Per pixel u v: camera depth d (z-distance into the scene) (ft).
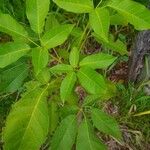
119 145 2.01
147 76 1.95
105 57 1.23
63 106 1.41
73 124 1.34
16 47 1.22
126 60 2.12
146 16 1.15
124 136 2.02
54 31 1.19
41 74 1.37
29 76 1.81
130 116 2.03
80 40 1.44
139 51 1.84
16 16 2.10
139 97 2.02
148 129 2.01
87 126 1.34
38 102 1.33
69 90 1.22
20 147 1.29
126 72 2.17
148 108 2.04
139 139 2.00
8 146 1.29
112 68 2.19
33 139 1.30
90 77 1.20
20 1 2.11
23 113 1.31
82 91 2.12
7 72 1.51
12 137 1.30
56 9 2.14
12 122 1.31
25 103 1.32
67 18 2.14
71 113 1.39
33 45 1.29
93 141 1.33
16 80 1.53
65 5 1.15
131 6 1.16
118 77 2.18
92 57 1.24
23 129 1.30
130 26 2.16
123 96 2.03
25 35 1.26
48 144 1.86
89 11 1.15
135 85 2.10
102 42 1.47
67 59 1.50
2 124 1.95
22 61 1.51
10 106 1.98
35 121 1.31
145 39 1.73
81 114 1.63
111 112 2.05
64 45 2.04
